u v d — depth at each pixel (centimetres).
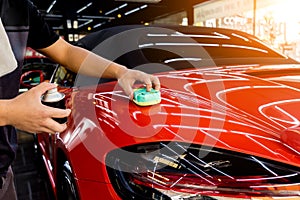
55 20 1579
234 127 110
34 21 109
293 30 659
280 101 130
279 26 689
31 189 264
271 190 94
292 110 121
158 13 1441
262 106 125
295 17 651
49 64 560
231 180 98
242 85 150
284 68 185
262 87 147
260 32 731
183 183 100
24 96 75
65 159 161
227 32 242
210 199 96
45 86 80
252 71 177
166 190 100
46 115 73
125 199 108
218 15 871
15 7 91
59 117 76
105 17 1800
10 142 96
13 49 90
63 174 166
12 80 90
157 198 100
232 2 808
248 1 753
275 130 108
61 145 156
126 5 1473
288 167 96
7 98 89
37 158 339
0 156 93
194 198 97
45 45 116
